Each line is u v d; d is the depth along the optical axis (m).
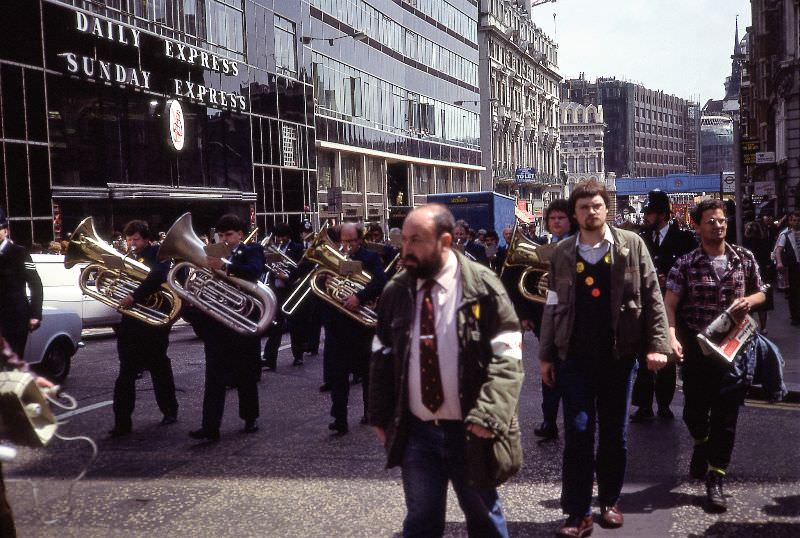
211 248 7.31
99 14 25.66
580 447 4.83
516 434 3.50
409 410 3.61
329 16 42.75
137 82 26.78
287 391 9.99
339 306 7.59
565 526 4.82
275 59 36.97
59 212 23.73
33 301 7.99
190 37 30.45
